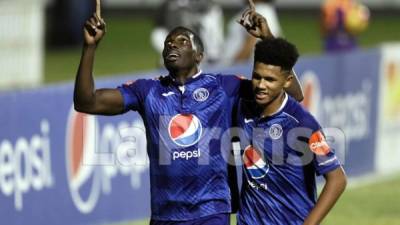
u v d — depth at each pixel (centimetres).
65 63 5316
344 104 2844
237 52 2853
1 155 1994
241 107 1404
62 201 2122
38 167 2070
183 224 1416
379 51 2975
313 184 1391
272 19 2852
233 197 1452
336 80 2808
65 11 6109
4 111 1997
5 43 4350
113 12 7750
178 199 1416
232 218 2242
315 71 2723
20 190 2034
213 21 2953
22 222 2039
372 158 2967
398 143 3072
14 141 2019
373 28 6894
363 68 2909
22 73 4438
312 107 2716
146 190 2319
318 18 7631
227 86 1427
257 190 1394
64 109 2119
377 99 2975
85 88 1349
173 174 1414
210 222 1411
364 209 2423
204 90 1420
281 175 1380
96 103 1384
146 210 2323
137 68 4978
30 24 4441
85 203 2173
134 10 7788
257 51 1362
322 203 1357
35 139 2062
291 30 6769
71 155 2136
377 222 2280
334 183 1361
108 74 4719
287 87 1403
